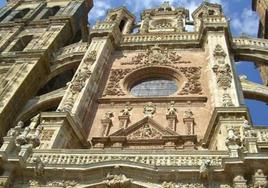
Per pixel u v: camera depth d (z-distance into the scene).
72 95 28.23
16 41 39.59
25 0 50.22
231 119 23.12
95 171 18.50
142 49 35.88
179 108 28.28
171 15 45.31
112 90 31.11
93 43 35.22
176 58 33.91
